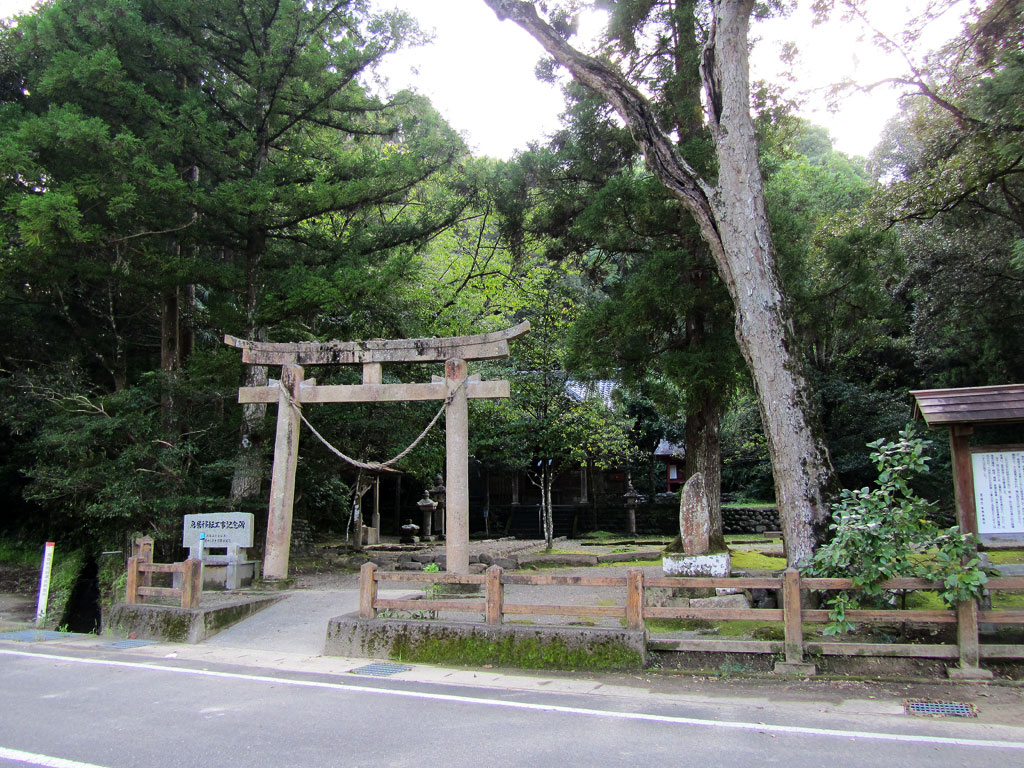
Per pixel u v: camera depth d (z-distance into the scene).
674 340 13.30
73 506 13.72
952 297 17.30
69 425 12.77
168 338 16.12
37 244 11.48
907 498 6.82
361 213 15.96
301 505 19.38
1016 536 6.65
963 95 13.47
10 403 13.91
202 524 11.86
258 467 13.94
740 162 9.04
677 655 6.88
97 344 16.30
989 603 6.71
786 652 6.48
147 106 12.82
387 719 5.09
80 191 11.82
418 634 7.34
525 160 14.17
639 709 5.37
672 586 6.80
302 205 13.56
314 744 4.51
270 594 10.34
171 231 13.72
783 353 8.64
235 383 14.35
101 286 15.56
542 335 17.25
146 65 13.99
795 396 8.53
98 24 12.98
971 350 19.62
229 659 7.51
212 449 14.71
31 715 5.29
